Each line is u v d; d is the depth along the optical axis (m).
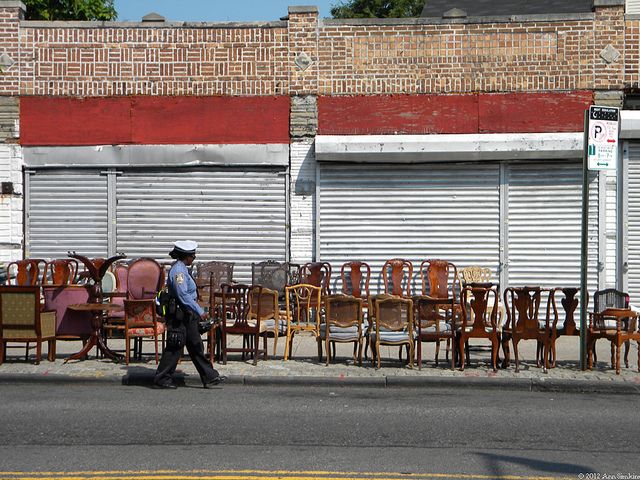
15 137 15.95
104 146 15.93
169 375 10.66
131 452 7.29
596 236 15.40
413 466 6.87
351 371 11.46
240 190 15.92
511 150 15.17
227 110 15.87
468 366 11.93
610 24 15.39
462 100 15.62
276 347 13.85
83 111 15.94
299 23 15.78
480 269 15.34
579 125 15.45
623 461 7.09
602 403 9.84
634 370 11.70
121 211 16.00
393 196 15.73
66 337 11.98
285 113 15.83
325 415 8.97
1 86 15.92
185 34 15.88
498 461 7.05
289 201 15.85
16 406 9.40
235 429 8.23
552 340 11.75
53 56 15.92
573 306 12.05
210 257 15.97
